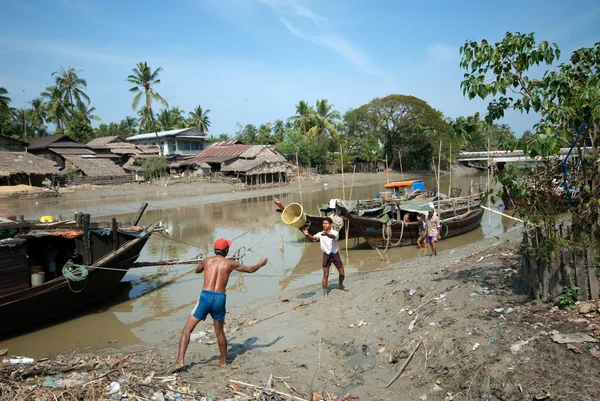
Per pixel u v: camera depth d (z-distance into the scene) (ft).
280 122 247.29
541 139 16.12
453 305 21.15
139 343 26.18
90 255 32.89
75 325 30.30
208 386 16.80
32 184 122.31
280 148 190.70
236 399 15.57
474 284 22.98
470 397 14.42
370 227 49.65
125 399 14.87
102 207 99.66
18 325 28.35
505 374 14.35
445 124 199.52
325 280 30.01
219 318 18.93
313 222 55.67
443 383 15.62
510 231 60.29
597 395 12.32
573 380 13.21
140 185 143.33
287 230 69.41
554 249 18.51
